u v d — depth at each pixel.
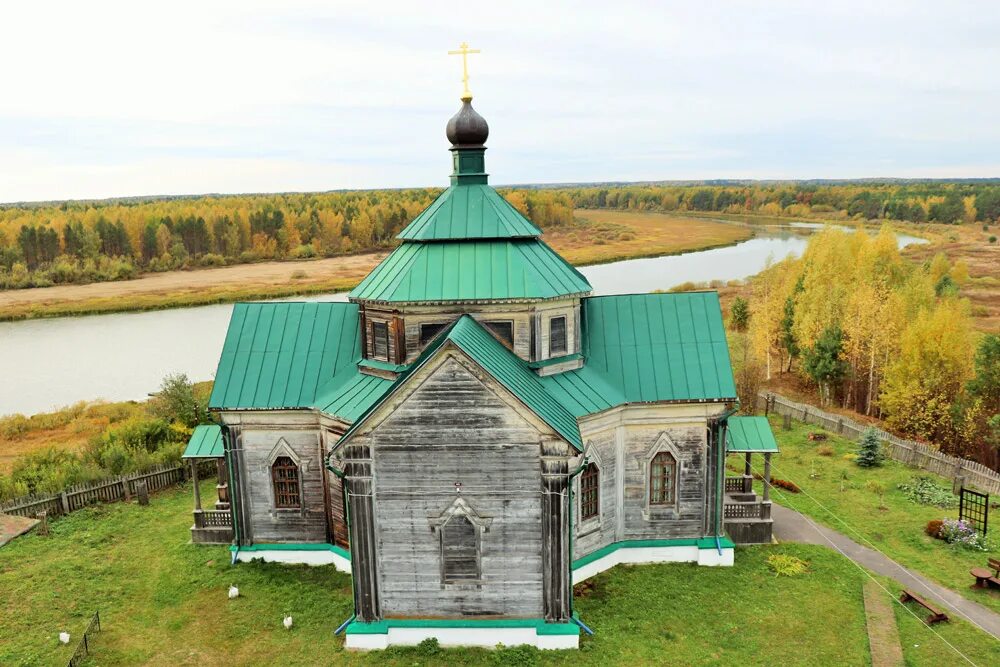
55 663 24.73
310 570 31.00
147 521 36.75
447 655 24.78
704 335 31.61
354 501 24.84
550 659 24.39
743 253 182.00
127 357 84.88
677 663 24.22
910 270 82.94
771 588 28.84
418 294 28.30
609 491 30.28
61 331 99.94
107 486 39.03
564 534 24.58
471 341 25.48
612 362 31.34
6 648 25.53
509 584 25.12
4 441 55.88
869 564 31.17
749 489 35.72
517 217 31.31
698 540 30.83
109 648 25.70
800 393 62.41
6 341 93.94
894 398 49.06
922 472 42.19
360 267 161.00
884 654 24.64
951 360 47.22
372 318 30.25
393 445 24.55
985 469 39.47
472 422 24.23
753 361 67.06
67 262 145.38
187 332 98.19
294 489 31.67
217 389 31.31
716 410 30.30
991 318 86.62
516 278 28.62
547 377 29.36
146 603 28.75
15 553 32.81
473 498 24.66
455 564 25.30
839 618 26.77
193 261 165.25
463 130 30.73
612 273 150.50
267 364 31.94
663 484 30.89
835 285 63.94
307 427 31.06
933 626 26.48
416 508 24.88
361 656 24.88
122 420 58.56
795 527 34.88
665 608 27.44
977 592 28.89
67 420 60.44
